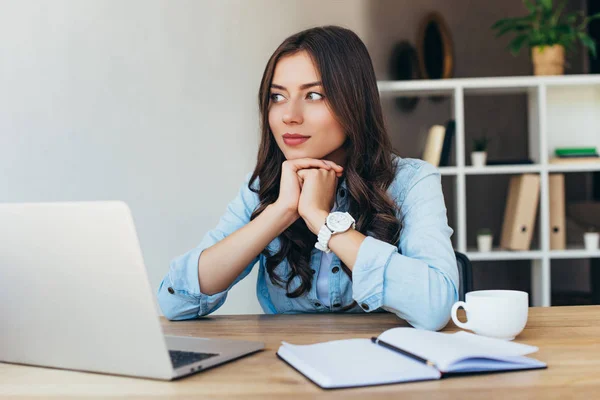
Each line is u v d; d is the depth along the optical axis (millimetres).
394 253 1230
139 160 2936
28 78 2811
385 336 952
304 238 1538
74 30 2848
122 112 2910
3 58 2789
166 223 2975
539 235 3385
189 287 1386
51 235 862
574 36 3404
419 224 1421
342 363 853
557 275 5156
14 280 915
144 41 2932
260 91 1524
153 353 840
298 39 1463
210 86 3027
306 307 1583
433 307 1188
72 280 866
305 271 1537
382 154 1521
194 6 2996
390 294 1205
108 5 2881
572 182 5176
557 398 738
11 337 958
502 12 4941
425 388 788
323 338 1107
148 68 2939
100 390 819
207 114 3025
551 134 3564
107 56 2887
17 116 2809
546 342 1039
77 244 848
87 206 832
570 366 875
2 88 2789
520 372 853
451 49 4566
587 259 5141
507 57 4949
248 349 982
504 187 4863
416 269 1210
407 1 4273
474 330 1076
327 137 1464
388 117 4191
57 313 896
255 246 1393
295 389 794
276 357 962
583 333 1106
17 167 2812
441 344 895
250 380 839
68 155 2855
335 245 1274
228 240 1406
